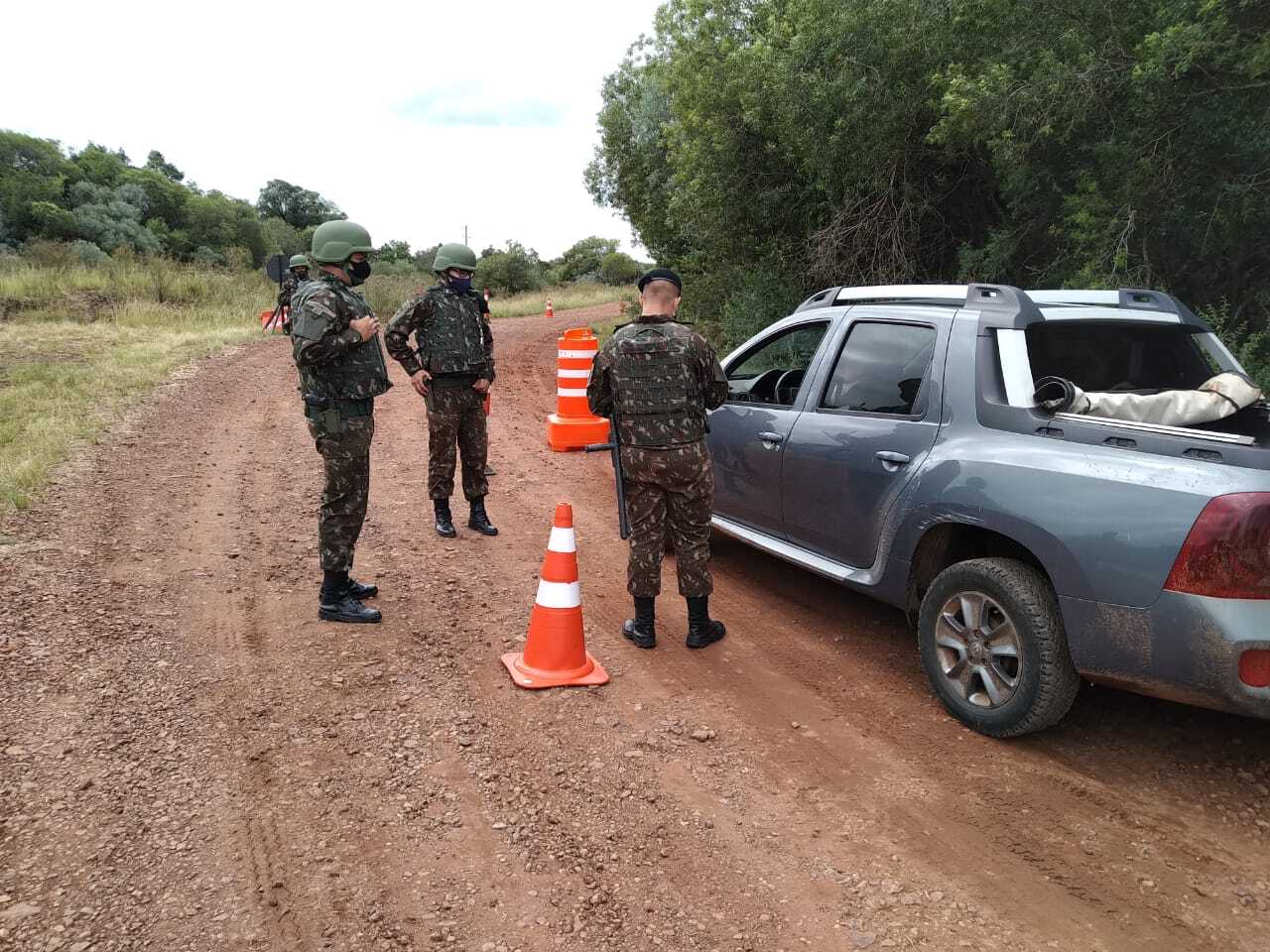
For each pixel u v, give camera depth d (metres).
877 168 10.63
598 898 2.61
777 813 3.07
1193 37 6.71
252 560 5.46
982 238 11.22
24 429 8.29
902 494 3.91
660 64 17.17
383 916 2.50
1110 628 3.07
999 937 2.49
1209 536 2.82
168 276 21.81
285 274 17.64
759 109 11.03
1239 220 7.33
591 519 6.76
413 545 5.91
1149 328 3.99
